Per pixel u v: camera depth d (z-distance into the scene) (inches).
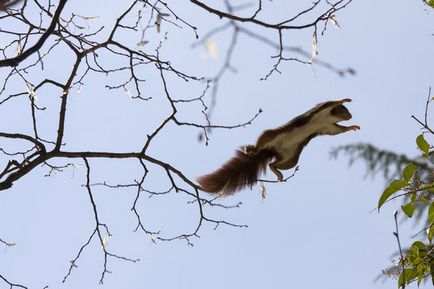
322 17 373.7
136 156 450.6
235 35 254.1
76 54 450.6
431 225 381.7
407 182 369.7
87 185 456.8
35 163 438.3
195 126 439.2
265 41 261.3
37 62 462.3
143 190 457.7
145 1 423.2
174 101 441.4
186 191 458.3
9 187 429.4
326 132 539.8
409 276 381.1
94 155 448.1
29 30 458.6
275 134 526.0
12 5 271.7
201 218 459.5
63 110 446.9
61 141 445.4
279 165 533.0
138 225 461.7
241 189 516.4
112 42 449.7
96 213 461.1
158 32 365.1
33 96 443.2
